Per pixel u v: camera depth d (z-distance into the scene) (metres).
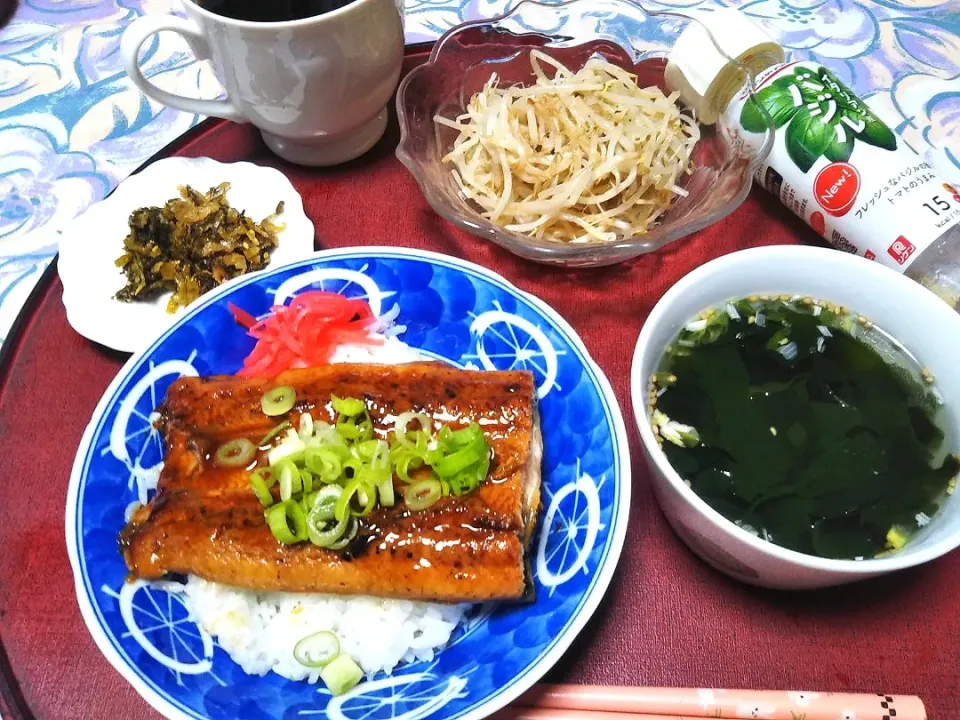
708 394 0.28
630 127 0.38
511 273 0.37
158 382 0.32
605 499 0.27
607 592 0.28
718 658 0.27
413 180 0.41
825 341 0.29
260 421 0.30
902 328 0.28
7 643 0.28
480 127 0.39
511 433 0.28
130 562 0.27
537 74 0.41
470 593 0.26
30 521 0.30
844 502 0.25
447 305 0.34
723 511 0.25
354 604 0.29
